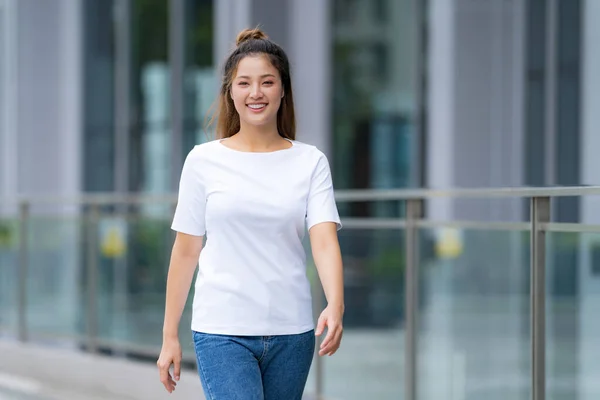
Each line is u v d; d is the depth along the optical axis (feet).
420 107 60.54
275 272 17.22
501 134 54.24
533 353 22.24
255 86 17.34
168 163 73.36
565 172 49.96
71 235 43.47
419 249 29.94
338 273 16.98
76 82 76.95
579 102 48.96
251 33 17.93
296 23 65.21
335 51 64.08
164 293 39.37
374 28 62.75
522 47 52.65
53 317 44.16
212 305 17.28
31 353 43.45
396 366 31.94
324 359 32.89
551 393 28.09
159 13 73.67
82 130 77.15
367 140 63.00
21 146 78.89
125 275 41.14
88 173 77.05
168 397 36.24
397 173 61.87
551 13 50.57
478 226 25.80
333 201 17.56
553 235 27.71
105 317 41.88
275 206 17.19
